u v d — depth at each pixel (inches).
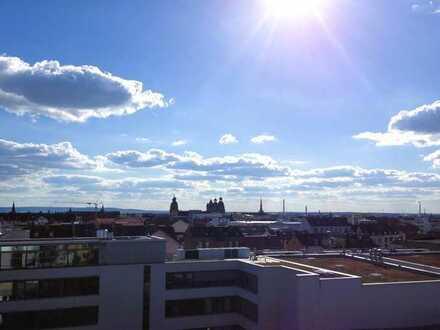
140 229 5128.0
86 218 6958.7
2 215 6889.8
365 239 5516.7
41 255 1908.2
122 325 1978.3
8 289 1847.9
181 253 2377.0
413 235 6747.1
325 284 1775.3
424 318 1866.4
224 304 2146.9
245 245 5002.5
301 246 5068.9
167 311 2050.9
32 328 1862.7
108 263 2010.3
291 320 1823.3
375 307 1812.3
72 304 1916.8
